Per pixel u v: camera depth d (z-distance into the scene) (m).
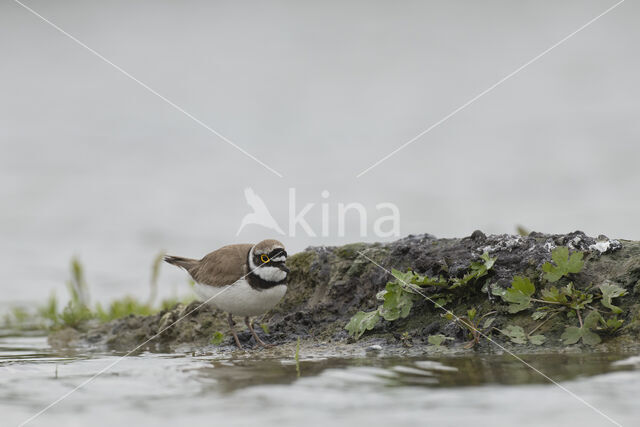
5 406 6.85
